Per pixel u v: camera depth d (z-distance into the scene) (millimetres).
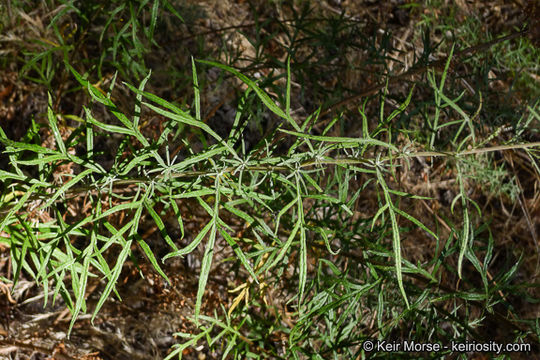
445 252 1662
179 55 2996
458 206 3557
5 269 2328
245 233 2088
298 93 3297
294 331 1834
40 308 2367
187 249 1112
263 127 3100
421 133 3363
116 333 2428
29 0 2592
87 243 2314
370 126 3141
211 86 2990
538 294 3430
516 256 3602
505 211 3648
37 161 1099
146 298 2424
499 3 4199
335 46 2436
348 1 3838
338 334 1866
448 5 4055
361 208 3217
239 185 1201
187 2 3141
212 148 1223
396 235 1165
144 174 1165
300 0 3590
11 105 2543
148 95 1019
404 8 3949
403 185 3395
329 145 1229
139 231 2492
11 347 2146
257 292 1997
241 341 2125
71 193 1246
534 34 1892
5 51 2475
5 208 1271
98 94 1054
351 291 1891
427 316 1780
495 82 3648
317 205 1949
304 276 1160
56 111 2312
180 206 2332
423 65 2189
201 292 1084
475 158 3520
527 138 2471
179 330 2412
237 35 3277
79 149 2559
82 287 1119
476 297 1674
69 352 2285
